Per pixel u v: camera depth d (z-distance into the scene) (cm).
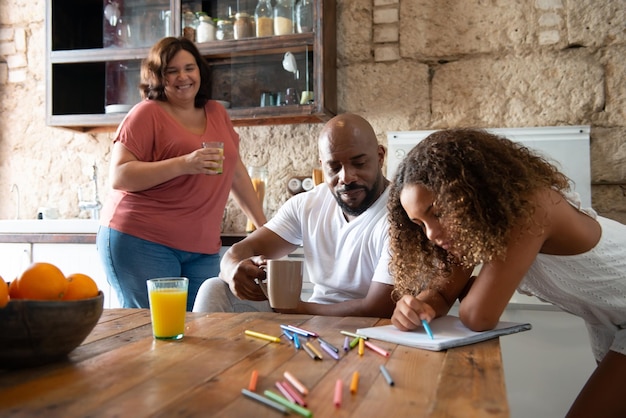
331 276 171
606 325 149
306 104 272
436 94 285
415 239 129
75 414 64
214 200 219
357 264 165
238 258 166
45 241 273
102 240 209
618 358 143
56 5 302
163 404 67
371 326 115
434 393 71
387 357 89
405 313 110
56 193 330
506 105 277
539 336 208
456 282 132
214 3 289
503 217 109
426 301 130
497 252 108
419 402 68
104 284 268
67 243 272
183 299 102
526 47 275
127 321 118
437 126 285
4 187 336
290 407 64
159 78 214
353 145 153
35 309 79
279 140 304
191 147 214
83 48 316
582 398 145
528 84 274
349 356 90
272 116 275
